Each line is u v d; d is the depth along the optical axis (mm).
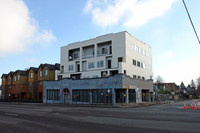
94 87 32344
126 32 39344
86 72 43156
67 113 16953
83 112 17875
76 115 15125
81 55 45812
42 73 51750
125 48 38250
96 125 10086
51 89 40375
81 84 34438
